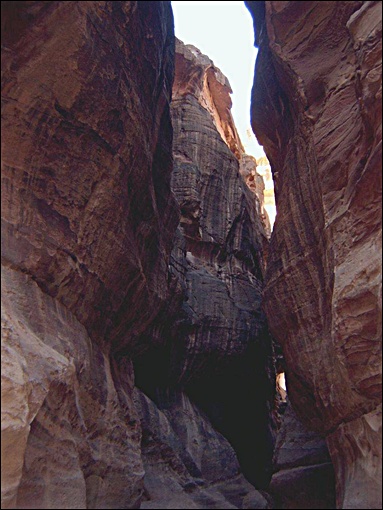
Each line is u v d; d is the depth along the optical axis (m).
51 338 8.71
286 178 13.75
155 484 12.48
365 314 8.55
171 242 15.80
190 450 16.86
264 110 15.78
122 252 11.38
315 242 12.02
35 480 7.43
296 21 12.38
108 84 10.18
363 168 9.40
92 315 10.91
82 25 9.27
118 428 11.12
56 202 9.48
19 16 8.30
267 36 14.32
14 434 6.79
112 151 10.55
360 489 8.57
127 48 11.05
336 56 11.68
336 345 9.12
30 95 8.73
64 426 8.56
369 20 9.45
